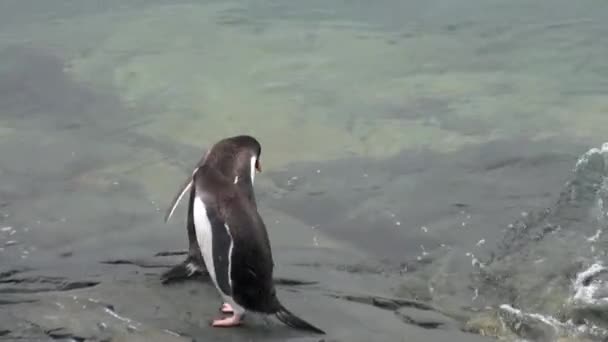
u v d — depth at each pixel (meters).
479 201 9.29
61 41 14.22
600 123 11.10
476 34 14.24
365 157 10.38
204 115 11.55
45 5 15.99
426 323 7.04
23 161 10.23
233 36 14.33
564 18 14.87
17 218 8.85
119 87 12.52
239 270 6.23
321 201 9.34
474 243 8.47
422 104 11.82
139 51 13.77
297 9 15.66
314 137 10.91
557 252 8.24
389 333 6.73
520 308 7.38
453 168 10.04
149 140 10.85
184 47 13.91
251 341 6.39
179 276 7.36
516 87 12.30
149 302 6.95
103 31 14.66
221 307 6.89
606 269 7.88
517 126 11.11
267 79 12.70
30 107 11.91
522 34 14.20
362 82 12.55
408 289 7.68
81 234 8.57
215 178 6.58
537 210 9.04
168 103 11.97
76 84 12.62
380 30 14.54
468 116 11.44
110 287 7.20
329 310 7.05
